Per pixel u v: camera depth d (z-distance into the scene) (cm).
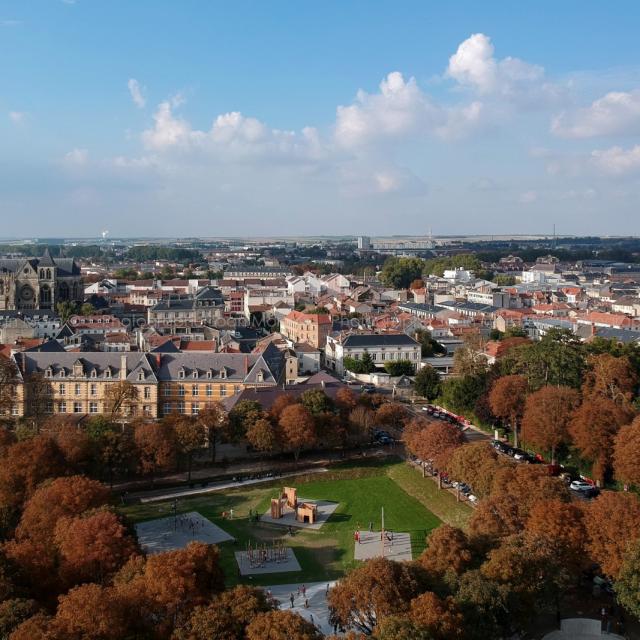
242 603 12950
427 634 11925
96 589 12812
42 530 16612
